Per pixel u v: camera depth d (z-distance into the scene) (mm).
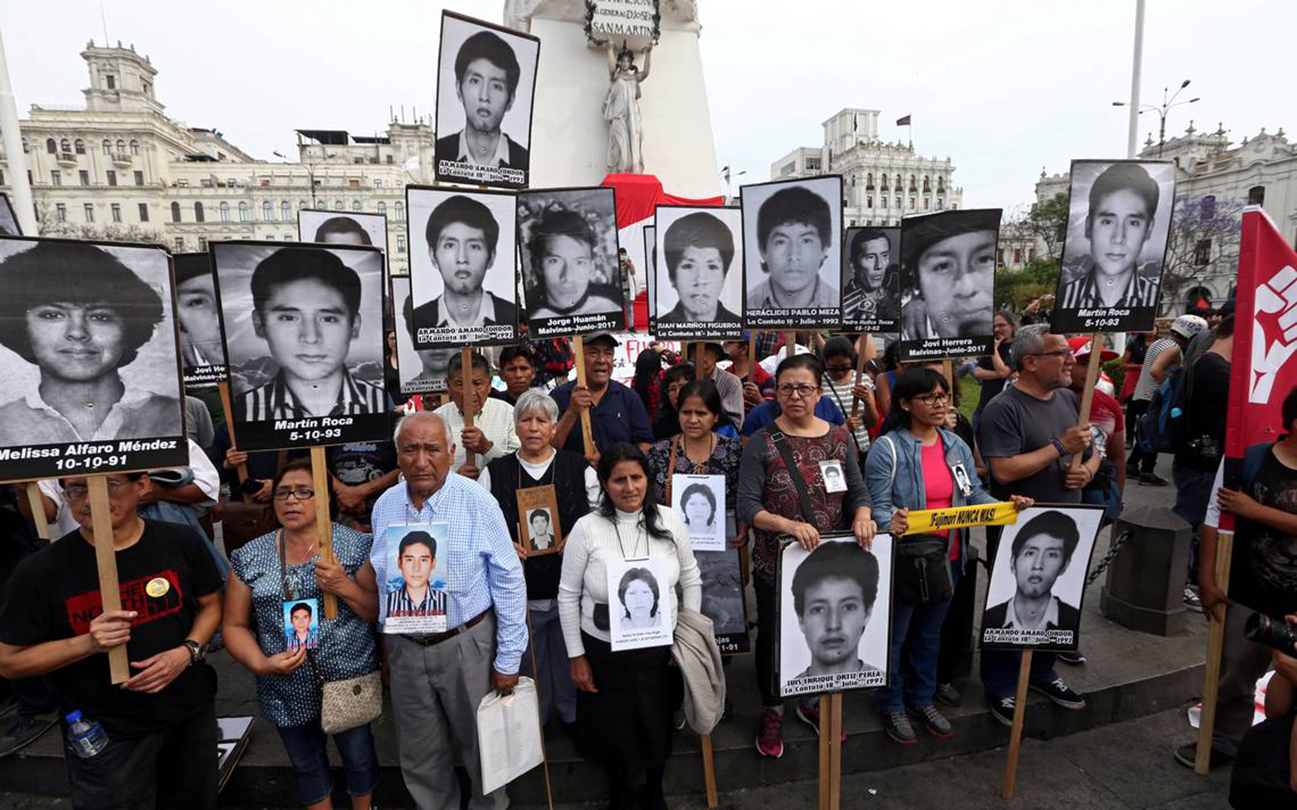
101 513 2051
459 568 2523
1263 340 2836
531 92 3961
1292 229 48031
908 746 3258
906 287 3555
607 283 3605
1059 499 3250
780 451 3029
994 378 5883
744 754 3117
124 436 2100
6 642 2047
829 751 2734
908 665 3336
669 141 13500
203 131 78500
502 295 3463
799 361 3008
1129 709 3588
